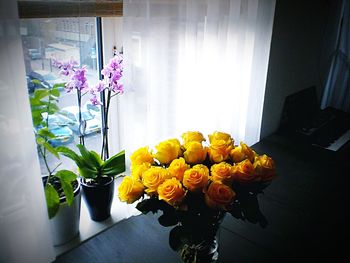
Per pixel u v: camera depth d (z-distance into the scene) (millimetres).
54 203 833
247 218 663
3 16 581
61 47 911
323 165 1405
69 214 921
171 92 1021
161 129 1030
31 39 830
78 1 794
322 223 1009
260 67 1418
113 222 1066
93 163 992
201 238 659
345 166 1401
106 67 922
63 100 1002
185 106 1090
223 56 1174
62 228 926
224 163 628
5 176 661
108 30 1033
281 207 1084
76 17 843
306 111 2016
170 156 656
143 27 864
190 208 627
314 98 2123
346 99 2279
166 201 578
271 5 1332
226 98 1276
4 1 576
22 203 703
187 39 1006
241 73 1306
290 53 1716
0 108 620
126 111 919
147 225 955
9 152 654
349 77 2219
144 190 627
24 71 640
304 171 1346
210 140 715
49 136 852
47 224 775
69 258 824
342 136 1759
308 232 963
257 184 657
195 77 1083
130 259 827
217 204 589
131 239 897
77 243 961
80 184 989
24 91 648
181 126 1103
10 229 701
